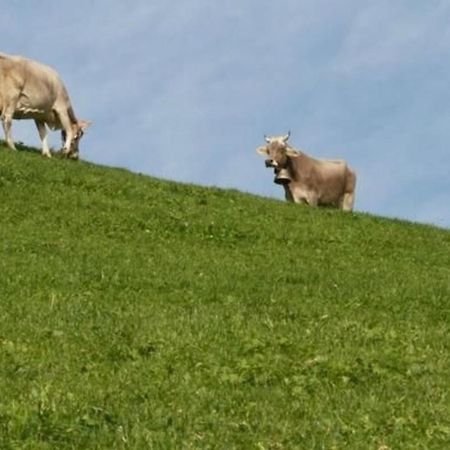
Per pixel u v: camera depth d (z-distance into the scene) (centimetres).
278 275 2280
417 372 1448
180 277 2131
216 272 2236
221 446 1088
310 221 3086
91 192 3038
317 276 2309
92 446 1073
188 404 1242
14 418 1116
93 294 1916
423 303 2106
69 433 1094
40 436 1084
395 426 1183
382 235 3020
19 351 1455
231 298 1959
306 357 1473
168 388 1306
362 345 1595
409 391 1350
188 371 1396
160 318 1708
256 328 1661
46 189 2966
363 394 1324
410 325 1830
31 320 1642
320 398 1300
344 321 1775
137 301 1891
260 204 3250
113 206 2895
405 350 1570
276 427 1164
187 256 2423
